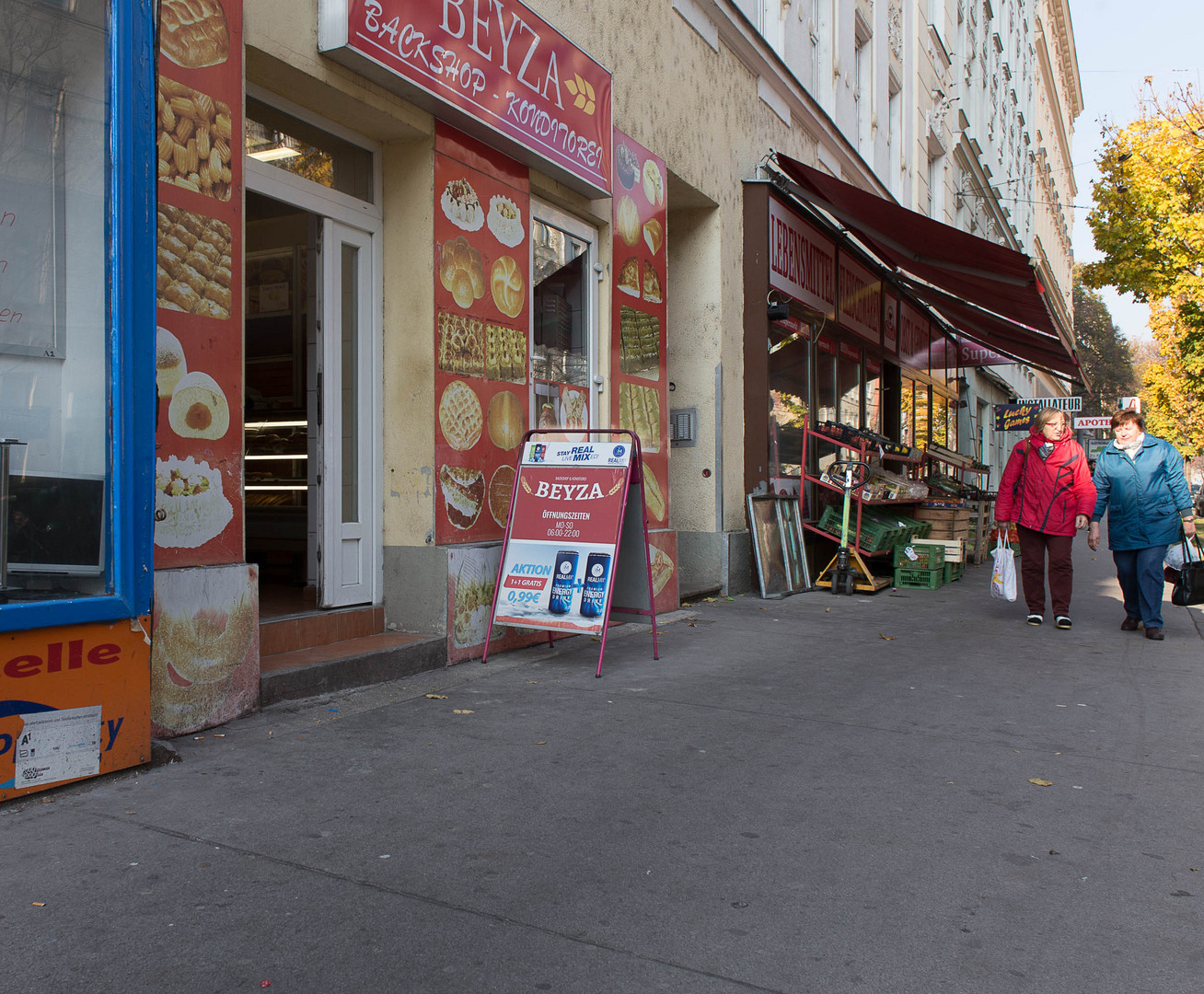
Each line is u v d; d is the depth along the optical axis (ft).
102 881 8.31
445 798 10.72
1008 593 26.50
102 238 11.12
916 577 34.83
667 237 30.96
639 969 7.14
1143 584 23.27
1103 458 24.23
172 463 12.48
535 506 18.63
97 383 11.05
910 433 55.47
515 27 19.04
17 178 10.57
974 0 88.58
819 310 38.34
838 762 12.53
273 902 8.03
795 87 36.11
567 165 21.08
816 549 37.45
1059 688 17.26
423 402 17.74
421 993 6.72
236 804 10.27
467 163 18.65
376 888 8.37
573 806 10.60
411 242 17.84
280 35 14.25
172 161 12.39
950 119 77.00
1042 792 11.49
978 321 48.55
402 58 15.93
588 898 8.30
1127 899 8.54
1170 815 10.71
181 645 12.45
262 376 23.29
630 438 24.97
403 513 18.02
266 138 15.65
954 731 14.23
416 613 17.89
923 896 8.54
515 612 18.11
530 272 20.74
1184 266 61.57
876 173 53.67
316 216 16.94
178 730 12.45
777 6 37.45
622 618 20.29
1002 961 7.39
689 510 30.35
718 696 16.16
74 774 10.56
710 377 30.25
